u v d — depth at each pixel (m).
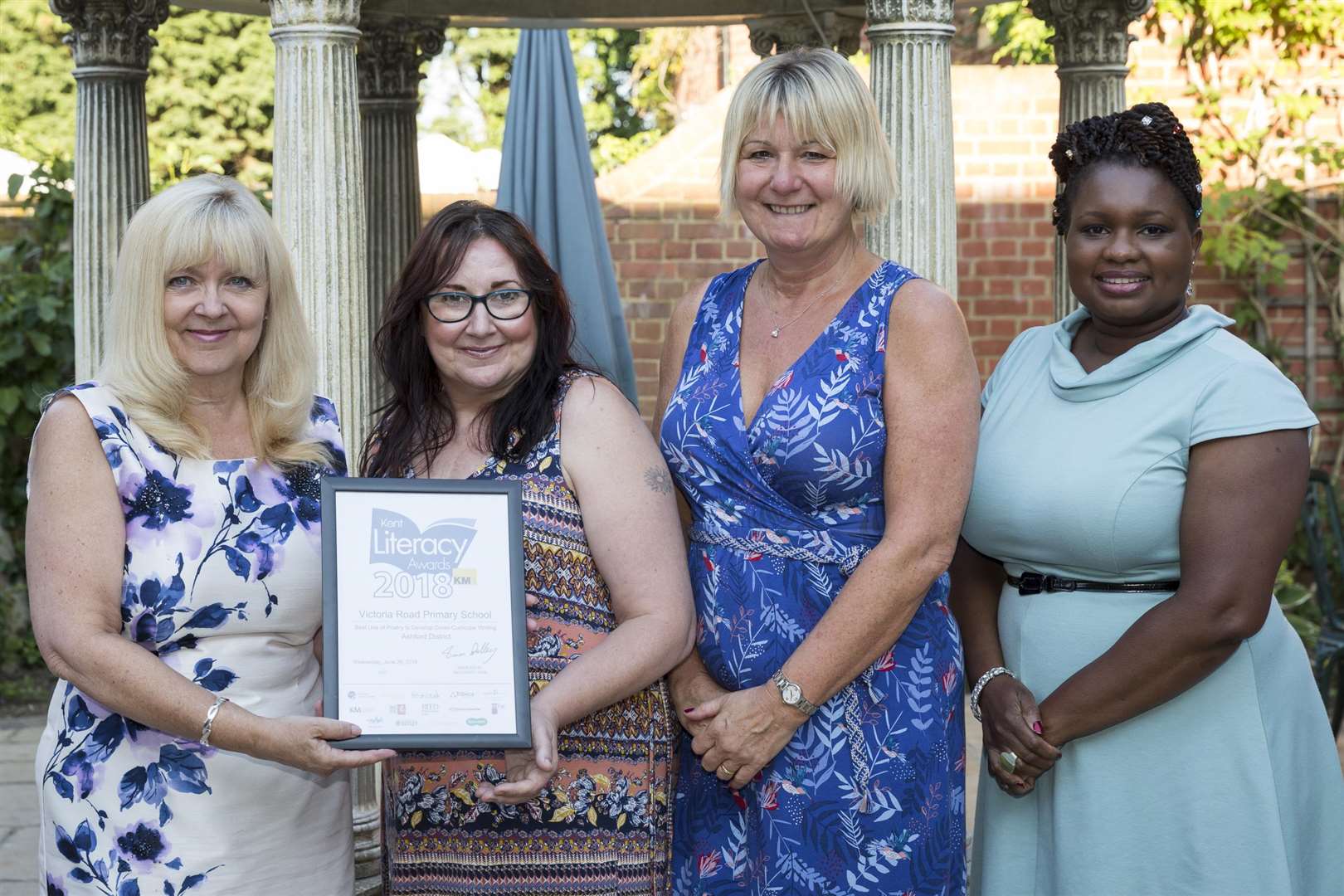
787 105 2.59
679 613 2.52
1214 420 2.41
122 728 2.39
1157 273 2.51
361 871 4.16
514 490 2.42
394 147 6.29
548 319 2.61
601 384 2.62
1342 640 5.37
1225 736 2.48
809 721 2.61
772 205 2.65
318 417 2.62
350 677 2.30
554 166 5.67
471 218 2.56
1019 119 7.80
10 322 7.18
